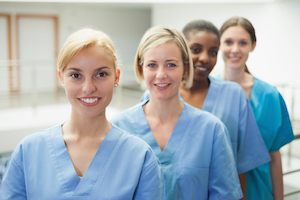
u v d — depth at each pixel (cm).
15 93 528
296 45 253
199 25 96
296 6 251
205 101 104
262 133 110
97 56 59
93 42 59
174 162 81
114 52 63
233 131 100
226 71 114
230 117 101
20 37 569
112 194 61
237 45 105
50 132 68
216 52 99
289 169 142
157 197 63
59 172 63
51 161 64
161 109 85
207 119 84
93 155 65
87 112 61
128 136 68
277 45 273
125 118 90
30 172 63
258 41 297
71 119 67
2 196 62
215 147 81
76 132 66
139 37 705
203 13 437
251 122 101
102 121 66
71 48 58
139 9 633
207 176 81
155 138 86
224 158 81
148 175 63
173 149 82
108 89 61
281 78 268
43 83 582
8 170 64
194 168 79
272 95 109
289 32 260
